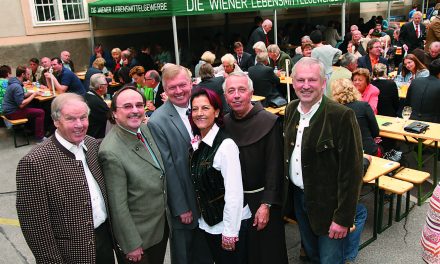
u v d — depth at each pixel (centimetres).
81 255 206
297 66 235
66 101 201
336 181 239
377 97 505
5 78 763
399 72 756
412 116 519
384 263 334
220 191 242
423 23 1030
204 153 240
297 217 282
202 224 257
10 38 959
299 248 361
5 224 436
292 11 1617
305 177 245
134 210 233
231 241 237
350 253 321
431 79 506
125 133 229
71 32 1067
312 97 232
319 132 236
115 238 230
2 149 697
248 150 247
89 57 1113
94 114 516
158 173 238
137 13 877
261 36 970
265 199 246
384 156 435
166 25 1274
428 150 557
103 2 1023
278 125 255
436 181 462
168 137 248
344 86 394
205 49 1353
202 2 802
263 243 253
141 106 226
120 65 977
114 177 221
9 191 525
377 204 388
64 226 204
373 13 1911
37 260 201
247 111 253
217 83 523
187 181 252
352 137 229
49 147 201
